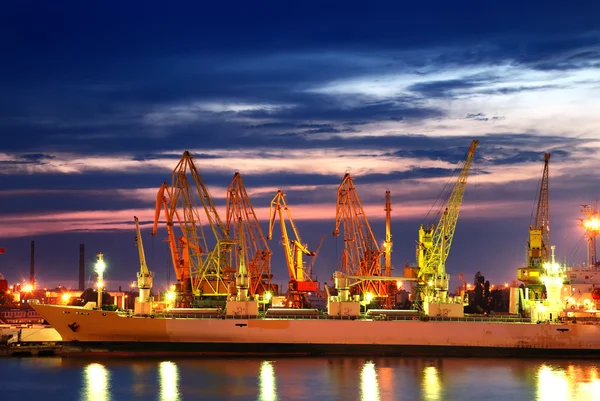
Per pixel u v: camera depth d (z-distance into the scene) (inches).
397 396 5403.5
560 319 6958.7
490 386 5693.9
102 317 6786.4
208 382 5787.4
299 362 6594.5
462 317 7042.3
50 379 5900.6
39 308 6786.4
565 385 5718.5
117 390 5561.0
